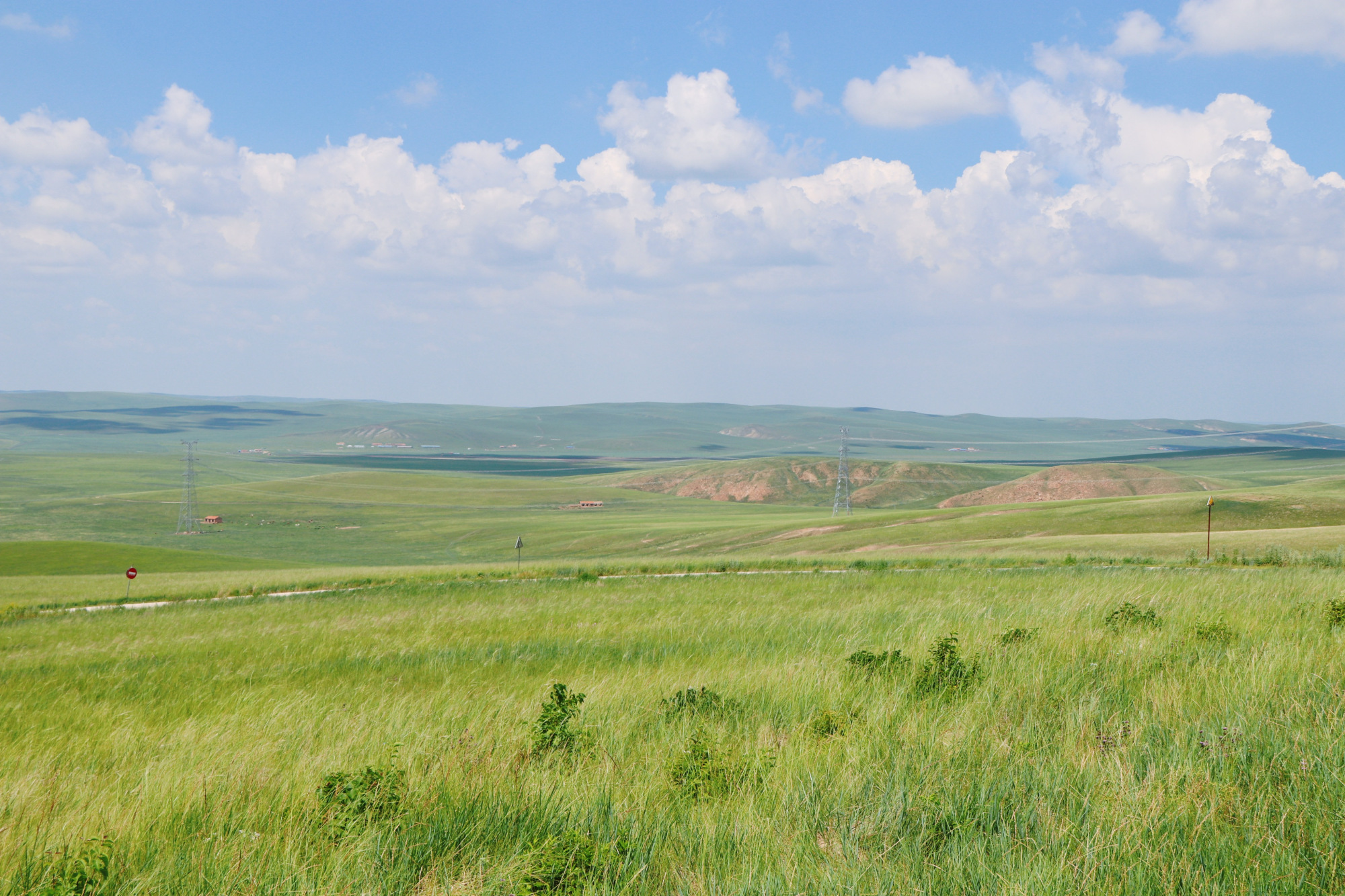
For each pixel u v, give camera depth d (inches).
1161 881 178.5
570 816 242.5
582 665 620.4
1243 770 231.9
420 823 236.8
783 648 626.8
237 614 1370.6
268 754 335.0
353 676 658.2
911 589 1173.1
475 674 620.1
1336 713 266.4
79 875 207.6
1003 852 196.7
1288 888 172.9
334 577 2118.6
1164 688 325.1
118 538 7445.9
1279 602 635.5
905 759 267.4
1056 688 349.1
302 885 201.0
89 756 388.2
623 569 2010.3
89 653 976.3
